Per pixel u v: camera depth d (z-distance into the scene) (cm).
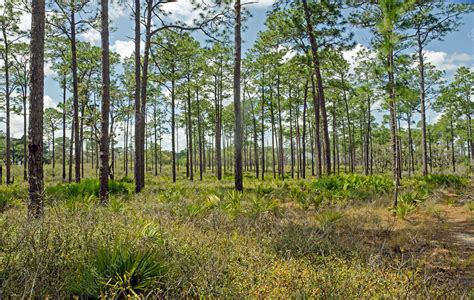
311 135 3888
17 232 457
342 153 6094
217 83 2867
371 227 739
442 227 739
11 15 1970
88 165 5409
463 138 3581
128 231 480
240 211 794
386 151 5069
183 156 6969
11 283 310
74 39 1753
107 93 1026
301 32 1652
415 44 1897
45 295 315
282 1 1623
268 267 430
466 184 1599
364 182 1374
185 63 2245
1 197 1059
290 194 1194
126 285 331
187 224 621
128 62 2484
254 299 340
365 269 440
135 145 1433
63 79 2583
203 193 1227
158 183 2222
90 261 361
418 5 1541
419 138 4375
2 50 2170
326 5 1527
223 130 4578
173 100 2492
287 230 612
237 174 1240
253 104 3434
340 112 3488
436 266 511
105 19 1031
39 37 719
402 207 859
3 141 4434
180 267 384
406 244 612
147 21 1539
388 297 354
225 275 371
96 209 674
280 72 2453
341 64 2314
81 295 327
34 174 679
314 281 378
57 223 473
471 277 464
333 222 726
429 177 1697
